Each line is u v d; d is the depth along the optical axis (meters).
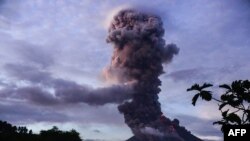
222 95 4.55
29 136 54.16
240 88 4.46
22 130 58.19
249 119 4.27
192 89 4.71
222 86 4.61
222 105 4.50
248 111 4.31
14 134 55.84
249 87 4.48
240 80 4.55
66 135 51.19
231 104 4.43
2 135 55.06
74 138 53.09
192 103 4.62
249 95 4.40
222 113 4.43
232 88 4.54
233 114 4.30
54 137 52.44
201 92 4.62
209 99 4.57
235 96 4.49
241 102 4.43
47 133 53.34
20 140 53.72
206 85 4.66
